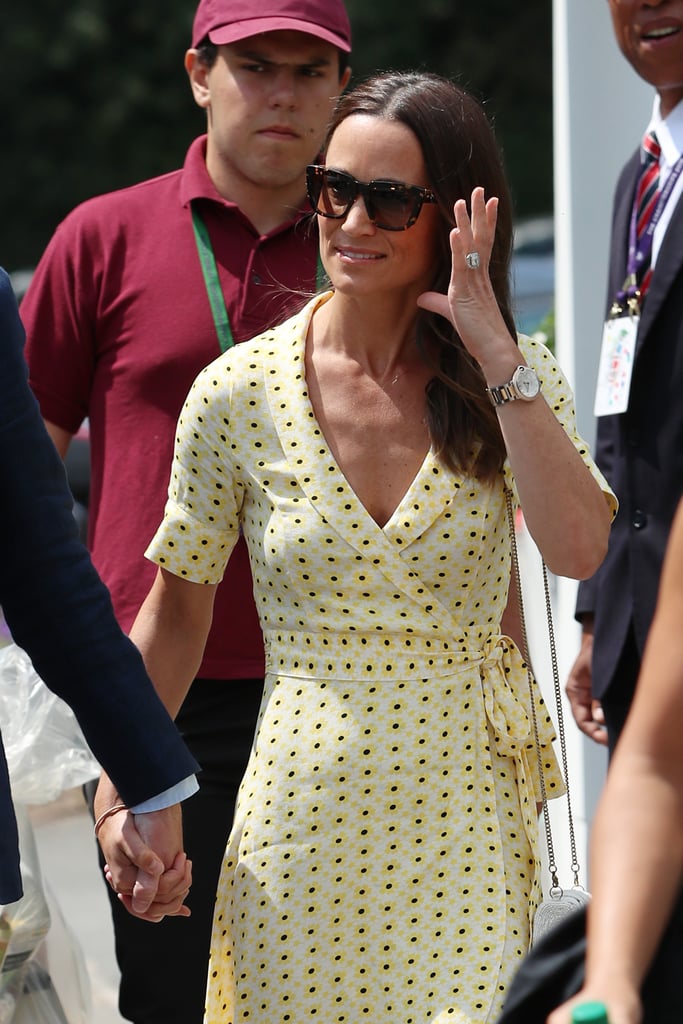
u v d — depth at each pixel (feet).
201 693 41.01
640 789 21.13
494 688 32.91
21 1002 34.06
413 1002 31.37
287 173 42.27
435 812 31.83
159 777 30.04
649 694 21.39
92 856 53.26
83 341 42.83
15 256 235.61
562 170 53.16
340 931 31.63
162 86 234.99
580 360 52.75
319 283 40.75
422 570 32.09
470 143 32.58
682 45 41.37
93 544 42.86
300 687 32.40
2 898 28.55
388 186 31.76
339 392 32.89
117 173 235.61
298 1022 31.63
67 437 44.06
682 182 42.01
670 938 21.34
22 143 233.96
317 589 32.30
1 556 29.43
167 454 41.65
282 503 32.53
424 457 32.50
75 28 230.07
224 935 33.01
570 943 22.52
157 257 42.37
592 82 52.60
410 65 230.27
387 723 31.76
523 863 32.55
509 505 32.99
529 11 232.53
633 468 41.91
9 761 35.70
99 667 29.60
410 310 32.94
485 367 31.48
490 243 31.48
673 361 40.96
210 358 41.60
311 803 31.65
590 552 32.19
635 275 42.52
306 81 42.32
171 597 34.94
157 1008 41.01
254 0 42.01
